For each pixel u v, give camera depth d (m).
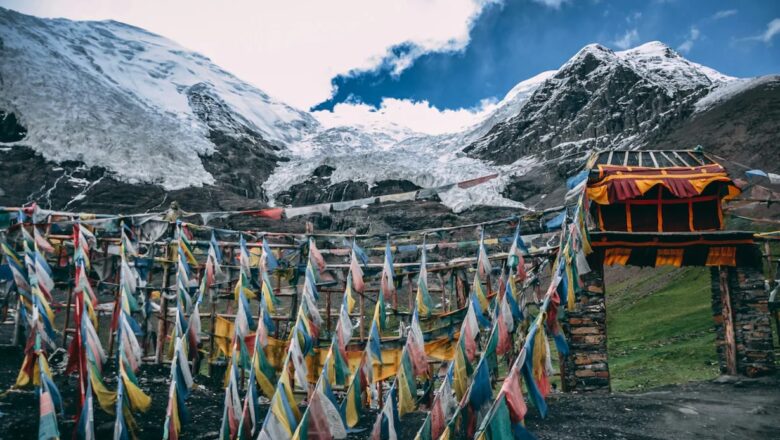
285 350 15.54
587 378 16.20
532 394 7.41
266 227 82.62
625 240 16.91
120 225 16.48
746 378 16.83
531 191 120.75
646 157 18.81
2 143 100.94
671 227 17.73
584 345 16.42
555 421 13.00
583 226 10.95
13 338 17.08
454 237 38.72
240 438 9.45
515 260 15.26
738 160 90.31
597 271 16.83
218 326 16.77
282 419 8.94
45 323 12.45
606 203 17.44
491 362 8.40
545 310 8.67
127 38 193.25
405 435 12.25
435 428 8.46
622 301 46.91
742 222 45.03
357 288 15.23
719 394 15.46
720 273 17.73
